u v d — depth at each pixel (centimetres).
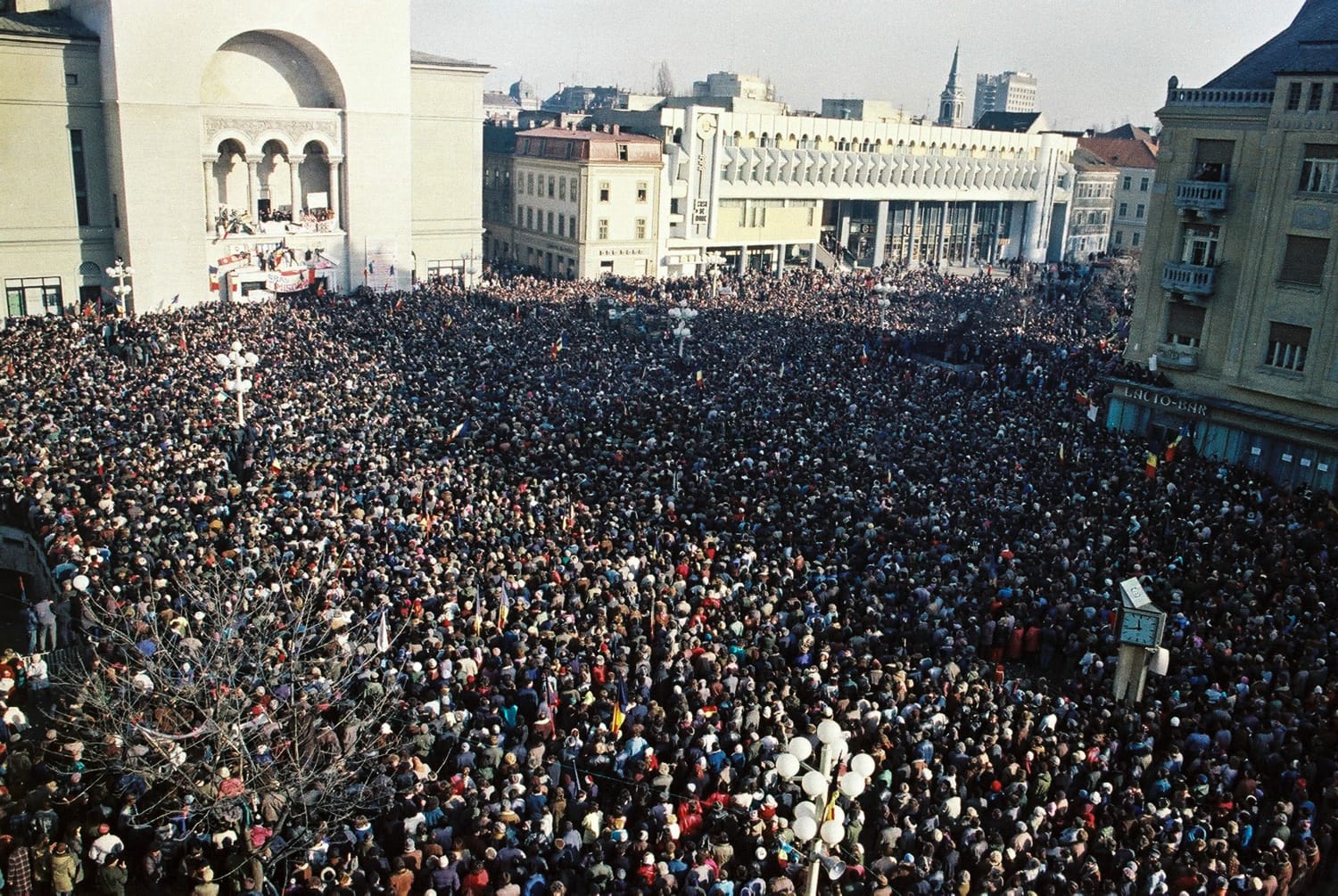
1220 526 3031
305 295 6731
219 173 6819
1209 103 3947
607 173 8075
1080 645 2394
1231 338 3950
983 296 7681
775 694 1998
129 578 2277
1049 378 5028
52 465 2917
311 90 6888
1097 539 2898
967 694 2044
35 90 5797
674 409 3994
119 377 3972
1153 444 4172
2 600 2820
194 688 1716
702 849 1572
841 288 7775
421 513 2816
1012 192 11225
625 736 1914
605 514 2922
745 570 2567
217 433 3338
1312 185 3638
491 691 1973
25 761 1762
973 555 2798
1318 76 3547
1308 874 1716
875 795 1862
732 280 7862
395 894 1467
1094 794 1750
